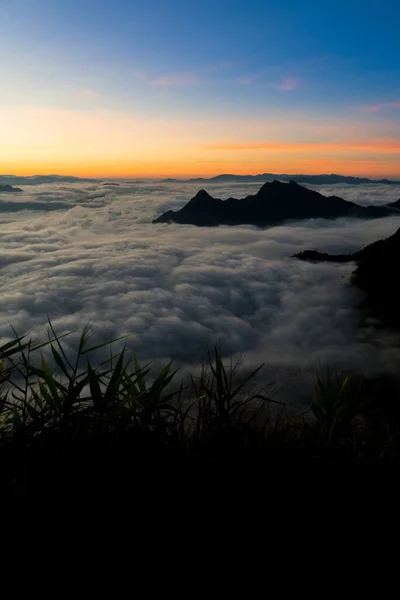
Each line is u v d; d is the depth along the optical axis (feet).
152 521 4.46
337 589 4.01
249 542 4.41
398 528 4.69
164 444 5.32
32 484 4.48
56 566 3.97
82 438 4.81
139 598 3.76
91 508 4.49
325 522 4.71
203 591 3.86
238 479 5.02
